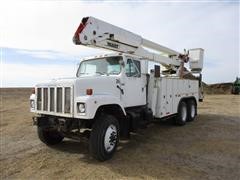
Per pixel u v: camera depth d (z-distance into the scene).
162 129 7.29
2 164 4.41
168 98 7.05
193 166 4.13
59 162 4.42
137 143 5.62
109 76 5.00
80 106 4.11
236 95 28.61
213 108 13.22
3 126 8.44
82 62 6.08
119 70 5.31
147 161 4.38
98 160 4.36
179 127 7.62
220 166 4.13
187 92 8.46
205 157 4.60
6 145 5.75
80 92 4.26
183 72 9.63
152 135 6.46
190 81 8.77
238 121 8.72
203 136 6.32
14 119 9.87
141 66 5.98
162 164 4.22
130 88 5.52
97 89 4.59
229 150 5.04
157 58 7.86
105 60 5.59
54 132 5.27
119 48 6.03
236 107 13.69
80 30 4.99
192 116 8.84
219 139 5.97
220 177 3.67
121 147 5.29
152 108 6.34
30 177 3.79
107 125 4.37
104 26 5.50
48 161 4.49
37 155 4.87
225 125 7.88
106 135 4.40
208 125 7.91
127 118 5.18
